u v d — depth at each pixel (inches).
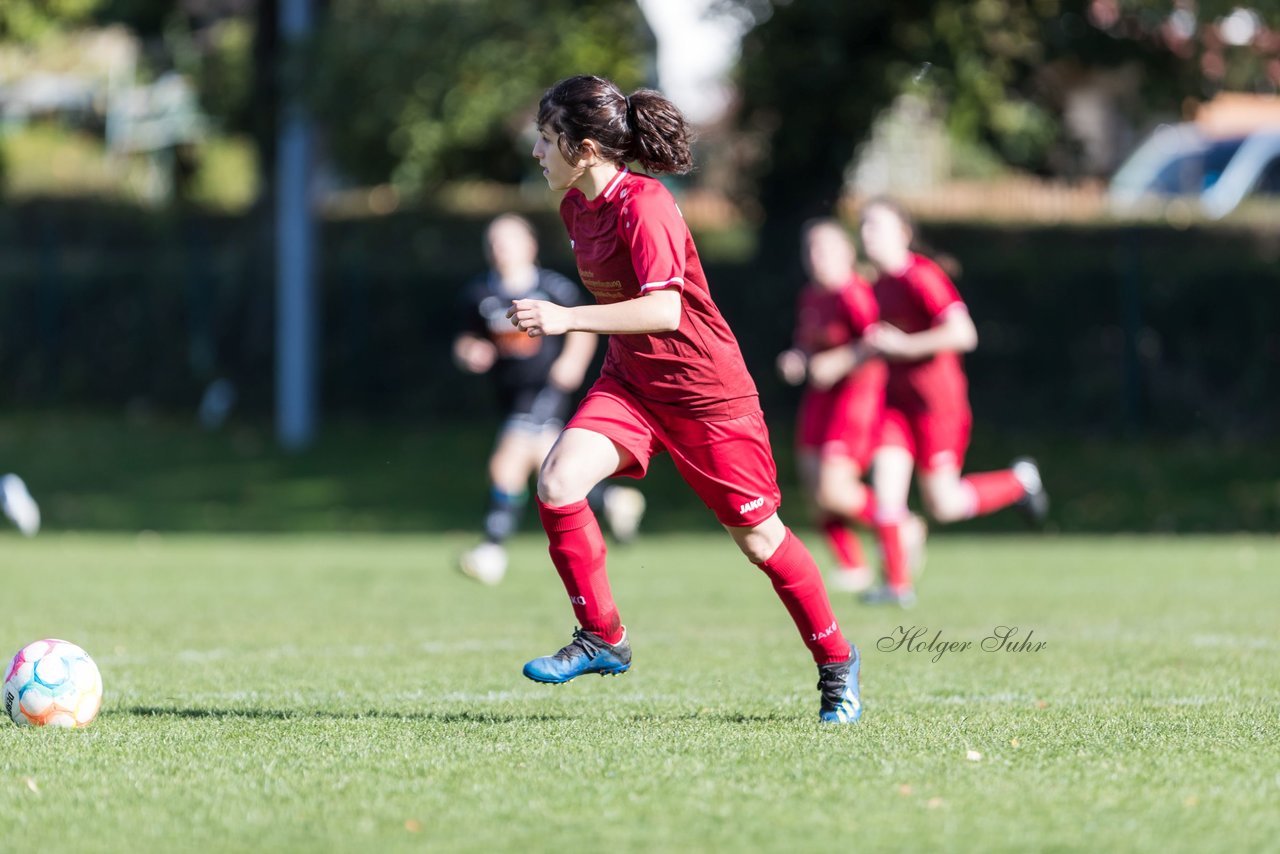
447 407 3501.5
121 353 3747.5
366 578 1688.0
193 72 4136.3
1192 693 853.8
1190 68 2923.2
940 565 1828.2
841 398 1509.6
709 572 1798.7
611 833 530.0
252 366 3661.4
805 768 626.5
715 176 3806.6
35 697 729.0
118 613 1312.7
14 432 3489.2
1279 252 3253.0
